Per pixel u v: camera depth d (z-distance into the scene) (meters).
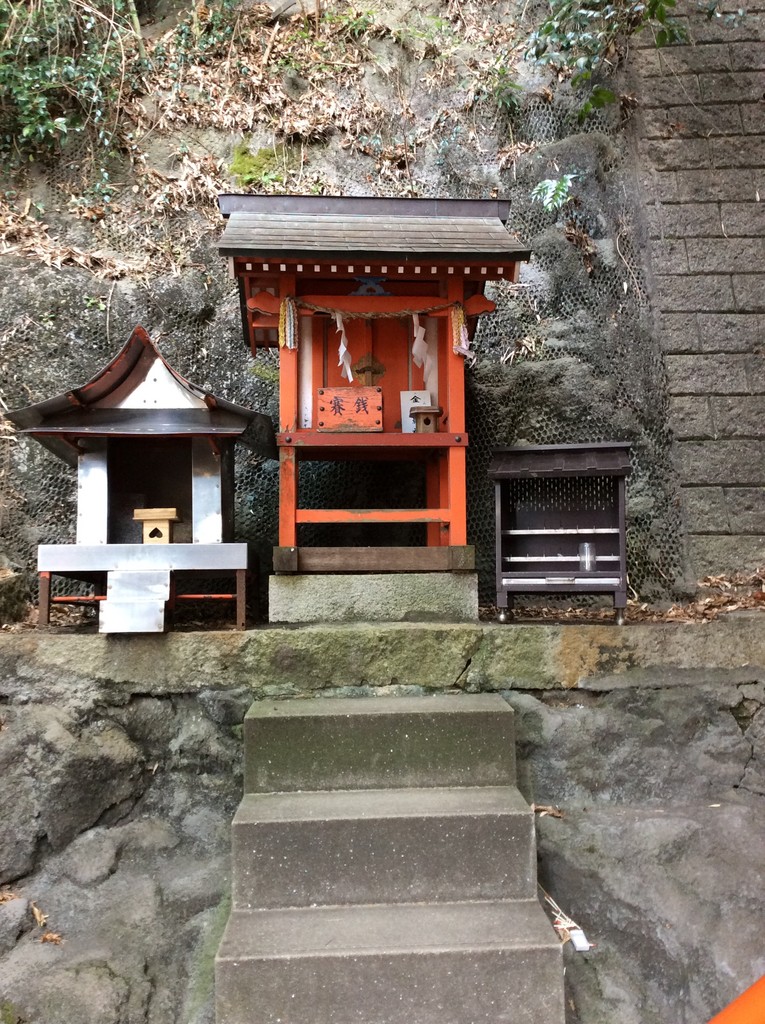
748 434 4.64
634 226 5.08
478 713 2.87
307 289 3.77
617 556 3.50
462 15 5.69
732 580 4.40
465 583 3.61
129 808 3.04
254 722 2.82
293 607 3.57
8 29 5.02
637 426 4.67
